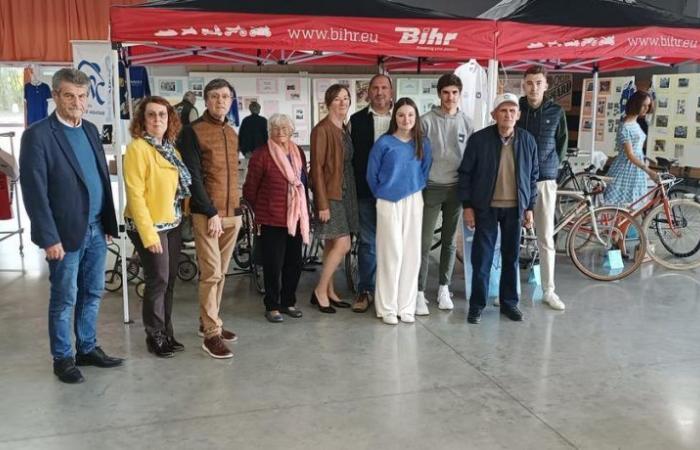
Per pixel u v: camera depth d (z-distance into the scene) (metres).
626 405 3.40
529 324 4.65
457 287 5.60
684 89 9.26
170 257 3.94
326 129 4.58
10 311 4.98
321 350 4.16
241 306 5.08
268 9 4.39
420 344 4.27
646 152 9.97
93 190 3.52
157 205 3.70
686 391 3.57
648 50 5.12
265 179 4.49
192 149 3.83
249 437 3.06
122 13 4.19
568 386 3.63
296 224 4.54
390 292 4.64
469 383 3.67
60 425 3.16
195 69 9.43
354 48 4.52
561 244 7.05
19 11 9.05
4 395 3.48
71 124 3.43
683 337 4.41
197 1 4.42
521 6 5.36
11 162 6.08
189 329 4.55
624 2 5.66
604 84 9.68
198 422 3.20
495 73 4.95
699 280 5.77
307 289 5.55
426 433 3.10
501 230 4.63
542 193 4.90
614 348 4.20
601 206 6.11
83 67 4.70
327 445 2.99
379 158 4.46
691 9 10.26
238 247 5.94
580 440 3.04
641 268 6.16
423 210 4.75
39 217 3.32
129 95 6.25
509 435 3.09
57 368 3.66
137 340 4.31
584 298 5.26
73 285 3.57
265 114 9.69
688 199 6.11
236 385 3.63
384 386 3.62
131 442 3.01
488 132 4.45
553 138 4.84
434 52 4.70
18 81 10.42
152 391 3.54
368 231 4.87
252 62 6.79
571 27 4.95
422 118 4.67
